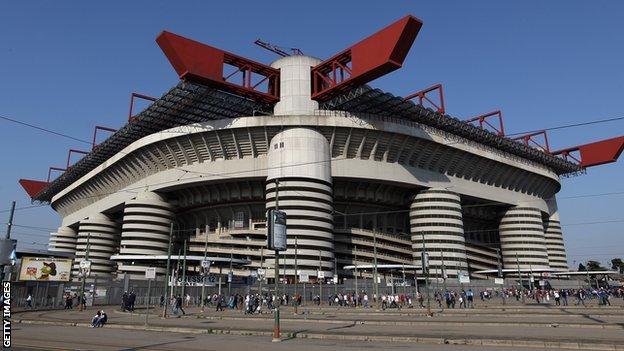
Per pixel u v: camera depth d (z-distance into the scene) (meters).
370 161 77.19
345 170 75.38
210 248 80.56
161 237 82.38
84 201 108.62
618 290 79.44
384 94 70.12
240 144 75.00
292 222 69.38
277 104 77.00
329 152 74.56
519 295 69.75
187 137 75.69
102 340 19.72
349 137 74.38
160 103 72.12
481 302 62.06
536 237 100.19
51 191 121.88
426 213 83.12
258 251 78.12
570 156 113.75
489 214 103.88
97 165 98.50
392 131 75.06
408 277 83.25
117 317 36.78
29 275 47.91
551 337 18.53
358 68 64.31
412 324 27.64
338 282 73.62
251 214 82.81
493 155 91.56
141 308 50.00
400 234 88.06
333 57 71.00
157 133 78.12
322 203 71.00
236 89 69.69
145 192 84.19
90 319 33.62
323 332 22.23
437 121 79.38
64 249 116.12
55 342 18.56
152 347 17.05
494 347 16.67
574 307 43.06
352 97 71.62
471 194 90.81
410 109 75.06
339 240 79.88
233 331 23.81
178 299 39.94
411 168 81.31
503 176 97.62
